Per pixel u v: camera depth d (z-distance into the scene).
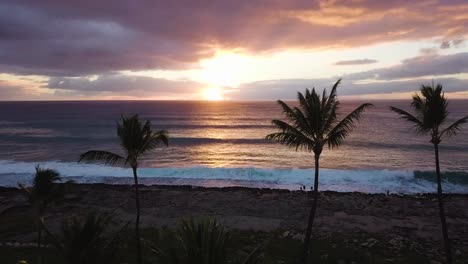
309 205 30.58
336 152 63.84
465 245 22.20
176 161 56.94
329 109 17.72
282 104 18.30
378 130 93.12
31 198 17.83
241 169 45.72
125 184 39.72
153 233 23.56
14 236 23.97
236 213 28.72
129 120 17.59
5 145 74.69
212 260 8.18
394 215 28.00
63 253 10.66
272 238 22.98
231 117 146.25
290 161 56.88
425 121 16.98
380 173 43.28
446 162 55.47
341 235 23.86
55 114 171.25
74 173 44.91
